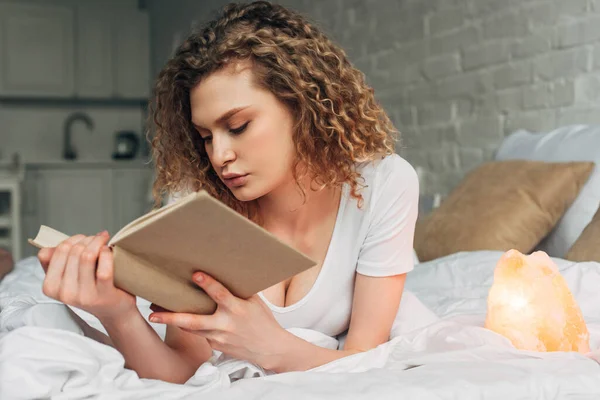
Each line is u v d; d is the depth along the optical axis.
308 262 0.90
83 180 5.97
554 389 1.04
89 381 0.94
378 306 1.26
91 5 6.27
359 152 1.25
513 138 2.73
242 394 0.95
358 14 3.93
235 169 1.13
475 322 1.42
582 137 2.39
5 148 6.35
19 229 5.60
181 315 0.98
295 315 1.29
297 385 0.99
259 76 1.12
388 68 3.70
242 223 0.83
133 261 0.91
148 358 1.06
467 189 2.52
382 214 1.26
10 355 0.91
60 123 6.47
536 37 2.77
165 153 1.32
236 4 1.21
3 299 1.68
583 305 1.66
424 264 2.13
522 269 1.25
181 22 5.61
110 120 6.59
